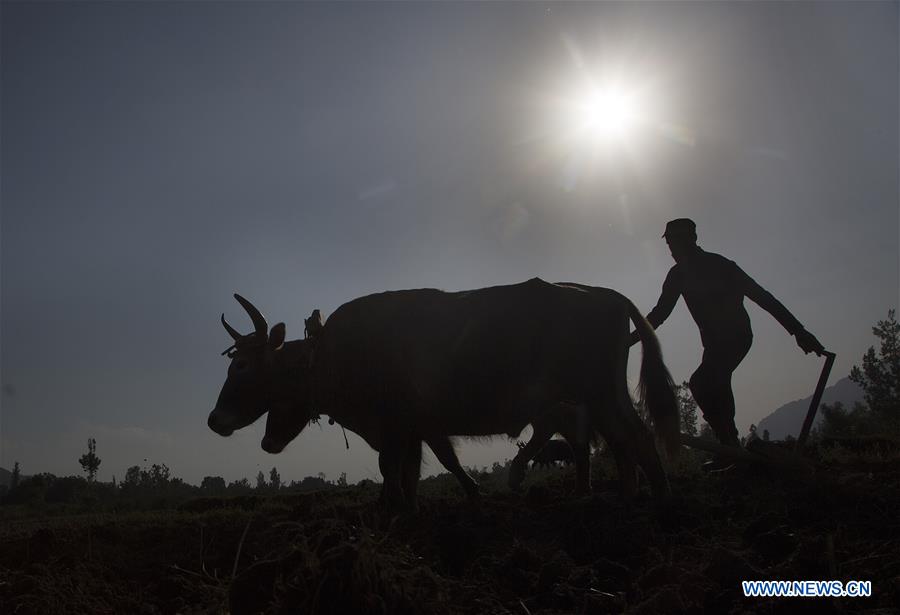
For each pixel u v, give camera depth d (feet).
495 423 23.36
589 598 14.14
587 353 22.53
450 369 23.20
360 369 23.72
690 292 26.76
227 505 32.30
